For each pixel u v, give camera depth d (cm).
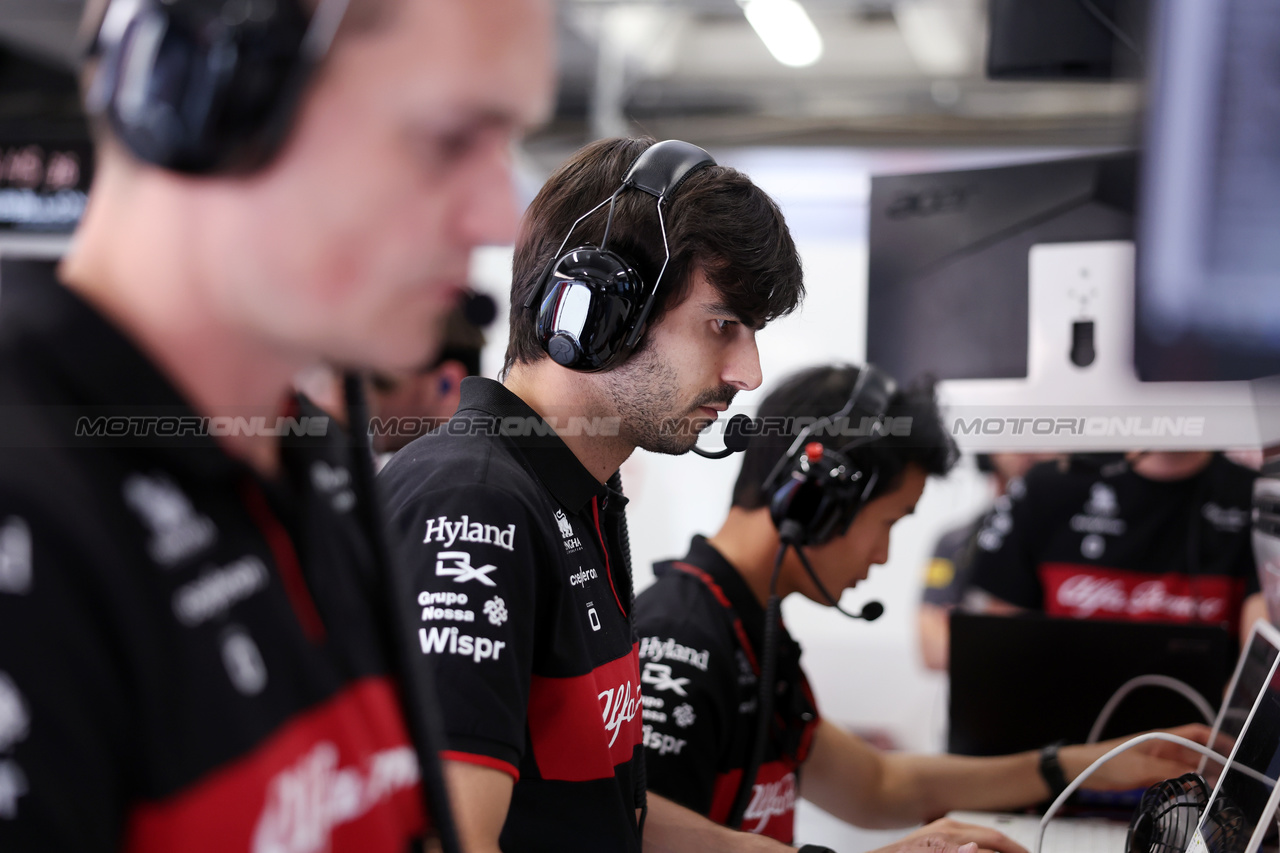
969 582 242
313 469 49
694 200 84
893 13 341
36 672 31
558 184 90
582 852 82
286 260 37
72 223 283
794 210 299
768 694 108
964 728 137
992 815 126
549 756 82
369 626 52
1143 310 129
